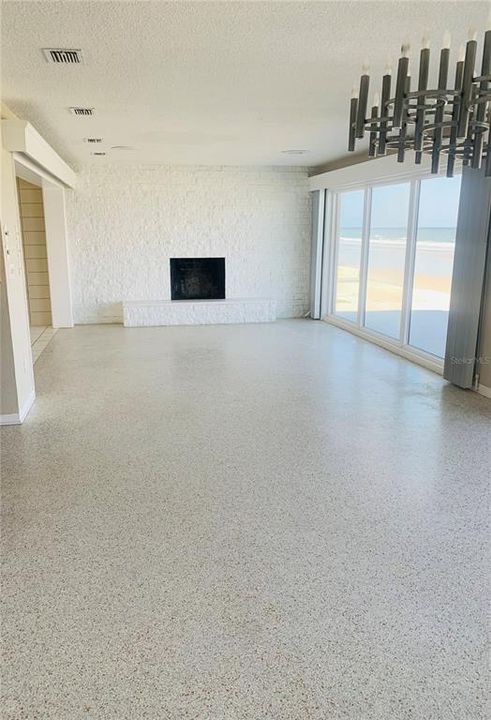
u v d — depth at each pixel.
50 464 3.48
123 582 2.31
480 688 1.78
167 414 4.45
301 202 8.85
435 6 2.57
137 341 7.33
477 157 2.47
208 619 2.09
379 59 3.32
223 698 1.74
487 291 4.72
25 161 4.76
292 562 2.45
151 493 3.10
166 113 4.72
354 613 2.12
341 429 4.11
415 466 3.45
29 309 8.71
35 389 5.14
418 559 2.47
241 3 2.52
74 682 1.80
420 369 5.85
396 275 6.66
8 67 3.43
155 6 2.54
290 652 1.93
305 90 4.00
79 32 2.86
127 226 8.45
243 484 3.21
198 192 8.52
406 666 1.87
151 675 1.83
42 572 2.38
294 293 9.16
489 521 2.79
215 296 8.94
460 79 2.25
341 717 1.67
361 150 6.97
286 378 5.51
